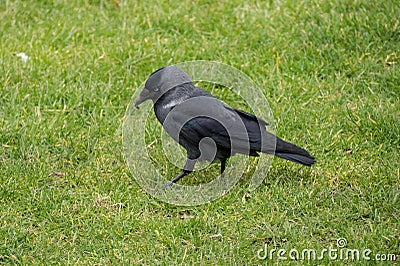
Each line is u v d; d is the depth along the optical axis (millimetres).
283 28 15602
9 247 10016
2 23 16031
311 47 14922
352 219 10594
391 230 10172
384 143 12227
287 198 11023
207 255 9930
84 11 16672
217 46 15266
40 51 14953
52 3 16875
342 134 12641
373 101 13516
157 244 10164
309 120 13023
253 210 10836
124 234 10383
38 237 10273
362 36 14898
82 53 15086
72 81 14203
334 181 11469
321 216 10625
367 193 11055
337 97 13641
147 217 10844
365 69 14297
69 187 11477
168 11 16469
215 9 16484
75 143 12438
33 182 11438
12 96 13516
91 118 13258
